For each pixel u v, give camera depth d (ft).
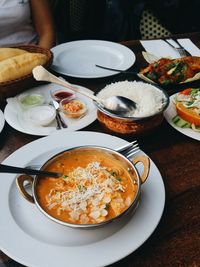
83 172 2.81
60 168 2.89
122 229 2.40
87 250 2.27
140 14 7.47
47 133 3.59
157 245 2.40
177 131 3.63
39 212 2.60
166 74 4.42
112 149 2.96
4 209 2.61
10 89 4.12
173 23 7.80
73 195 2.60
